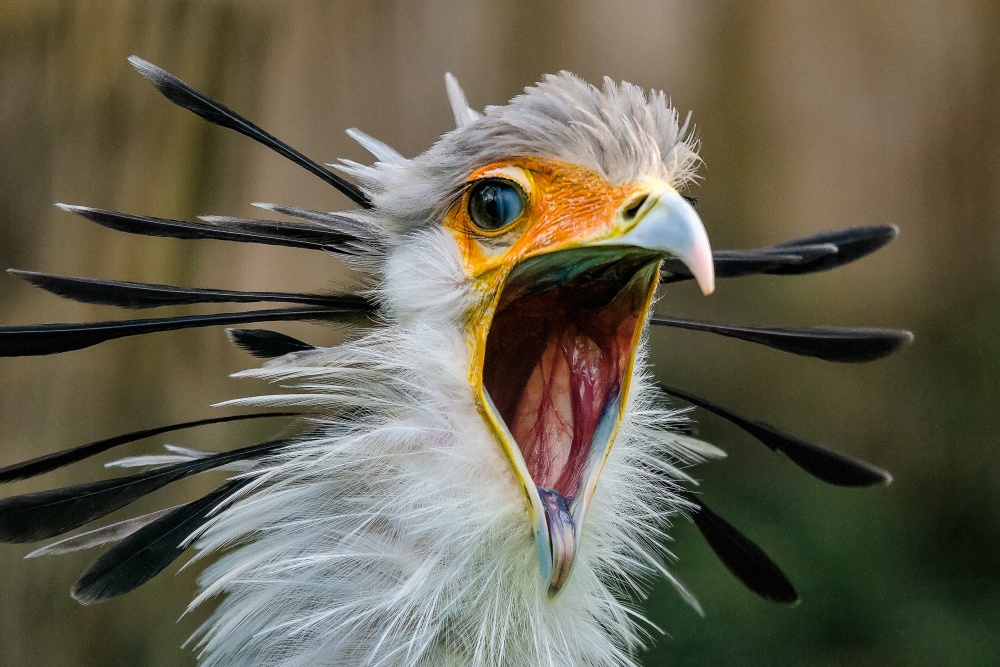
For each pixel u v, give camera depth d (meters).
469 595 3.69
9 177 7.16
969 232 12.44
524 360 4.34
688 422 4.60
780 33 12.34
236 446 7.46
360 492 3.75
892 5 12.50
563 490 4.08
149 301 3.75
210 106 4.04
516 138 3.79
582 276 4.12
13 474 3.61
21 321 7.05
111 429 7.15
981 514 10.62
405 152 10.46
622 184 3.74
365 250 4.02
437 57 10.66
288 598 3.71
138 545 3.78
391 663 3.63
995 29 12.58
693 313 11.16
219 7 7.48
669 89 12.06
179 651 7.05
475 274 3.80
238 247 8.57
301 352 3.79
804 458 4.62
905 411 11.27
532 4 11.32
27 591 6.88
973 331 11.69
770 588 4.89
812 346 4.57
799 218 12.20
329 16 9.88
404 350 3.78
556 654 3.84
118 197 7.20
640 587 4.23
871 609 9.59
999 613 9.75
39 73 7.22
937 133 12.56
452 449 3.69
